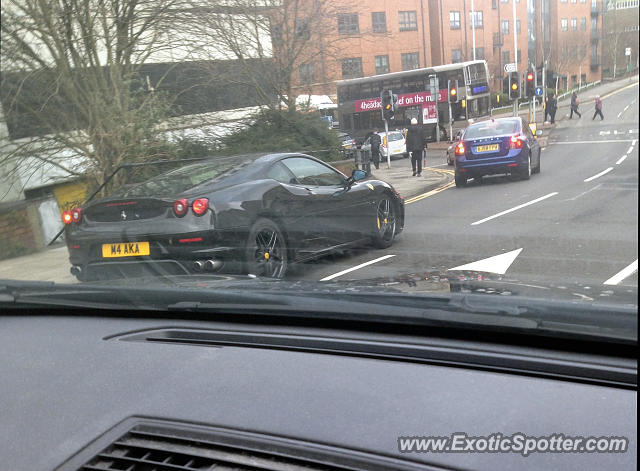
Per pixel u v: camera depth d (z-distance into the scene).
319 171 5.07
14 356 1.98
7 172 9.12
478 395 1.36
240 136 11.14
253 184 4.34
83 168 8.91
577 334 1.46
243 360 1.71
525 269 3.40
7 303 2.42
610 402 1.27
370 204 5.02
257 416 1.39
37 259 6.85
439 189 8.91
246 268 4.07
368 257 4.47
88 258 4.34
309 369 1.60
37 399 1.64
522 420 1.25
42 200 9.48
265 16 11.73
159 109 9.22
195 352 1.82
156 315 2.25
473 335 1.65
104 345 2.00
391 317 1.71
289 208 4.40
